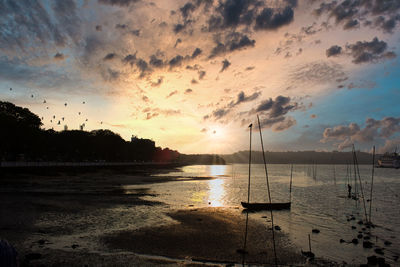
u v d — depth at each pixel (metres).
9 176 54.88
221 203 38.31
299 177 112.81
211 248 17.80
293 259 16.41
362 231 23.92
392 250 18.89
